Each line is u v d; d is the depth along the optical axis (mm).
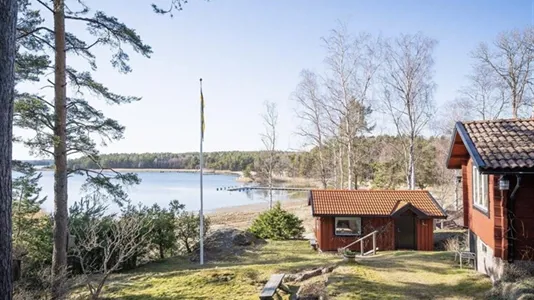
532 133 9344
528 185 8672
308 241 22062
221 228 22453
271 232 22812
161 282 11289
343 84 29031
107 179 13023
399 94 28703
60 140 11586
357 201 20141
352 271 11031
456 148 11820
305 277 11070
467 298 8617
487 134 9617
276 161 52750
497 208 8852
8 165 4195
